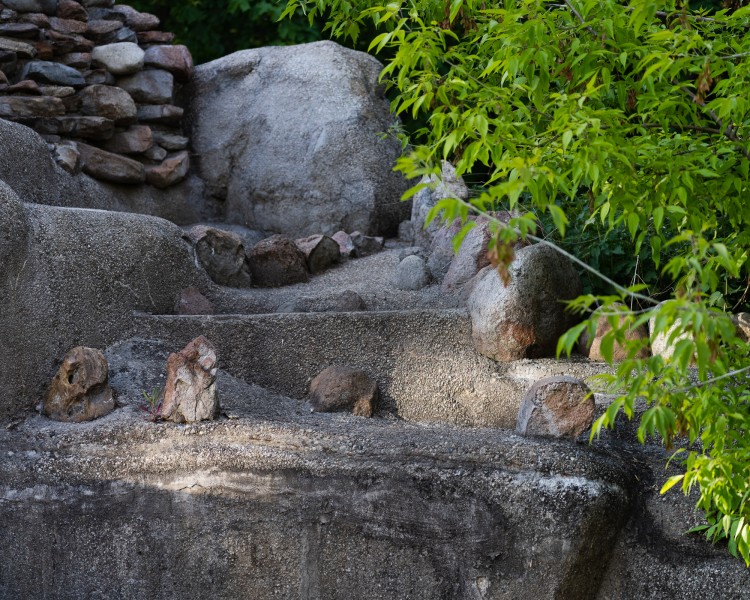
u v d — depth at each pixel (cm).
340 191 590
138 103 594
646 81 305
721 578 344
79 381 375
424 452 347
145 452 358
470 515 342
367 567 348
